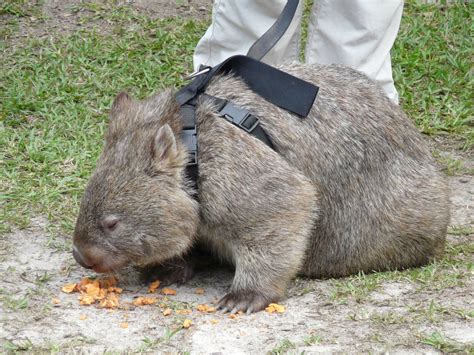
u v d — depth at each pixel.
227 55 10.74
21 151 10.49
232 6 10.54
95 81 12.11
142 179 7.45
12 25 13.50
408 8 14.47
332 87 8.20
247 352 6.77
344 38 10.24
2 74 12.27
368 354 6.68
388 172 8.21
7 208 9.27
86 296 7.59
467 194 10.34
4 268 8.20
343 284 8.04
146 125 7.67
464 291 7.81
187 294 7.96
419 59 13.11
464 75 12.89
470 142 11.52
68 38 13.18
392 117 8.34
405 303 7.59
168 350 6.80
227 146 7.56
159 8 14.23
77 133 10.90
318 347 6.80
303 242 7.73
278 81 7.84
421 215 8.30
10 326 7.13
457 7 14.52
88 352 6.74
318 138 7.96
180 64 12.74
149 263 7.76
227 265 8.56
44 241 8.77
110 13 13.93
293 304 7.68
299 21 10.47
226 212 7.55
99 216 7.44
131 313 7.44
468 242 9.19
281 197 7.58
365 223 8.18
